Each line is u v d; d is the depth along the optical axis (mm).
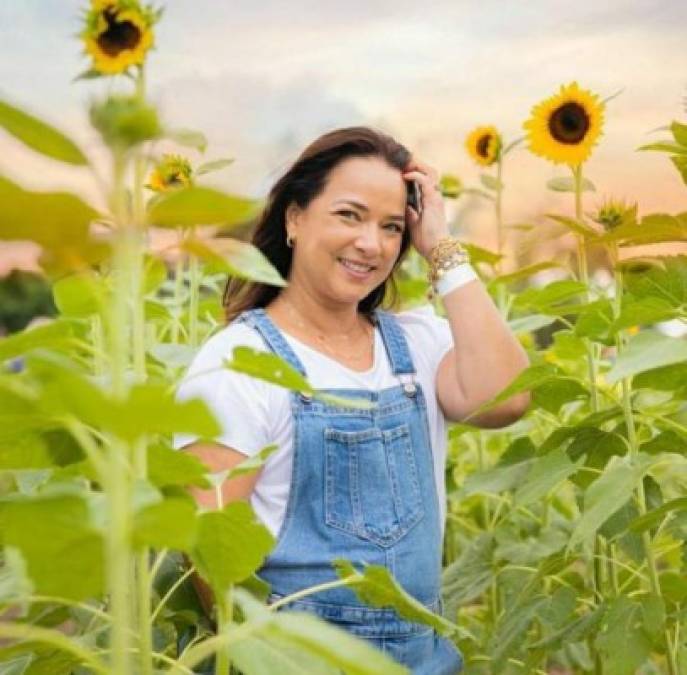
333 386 2895
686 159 2975
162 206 1527
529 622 3262
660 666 4434
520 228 3600
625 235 2918
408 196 3168
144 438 1907
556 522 4039
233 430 2730
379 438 2881
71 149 1477
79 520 1505
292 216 3004
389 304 3346
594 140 3256
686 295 3008
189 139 1610
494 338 3080
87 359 3277
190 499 2006
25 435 1909
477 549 3816
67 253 1539
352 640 1546
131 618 2328
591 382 3230
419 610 2166
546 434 4492
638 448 3143
